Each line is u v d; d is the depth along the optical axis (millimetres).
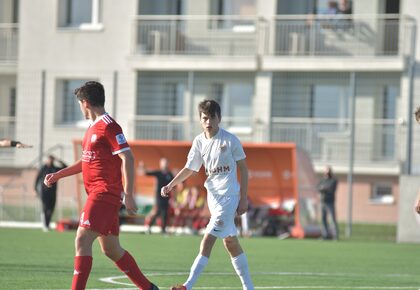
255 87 120438
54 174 31422
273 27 119562
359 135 114688
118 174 30062
